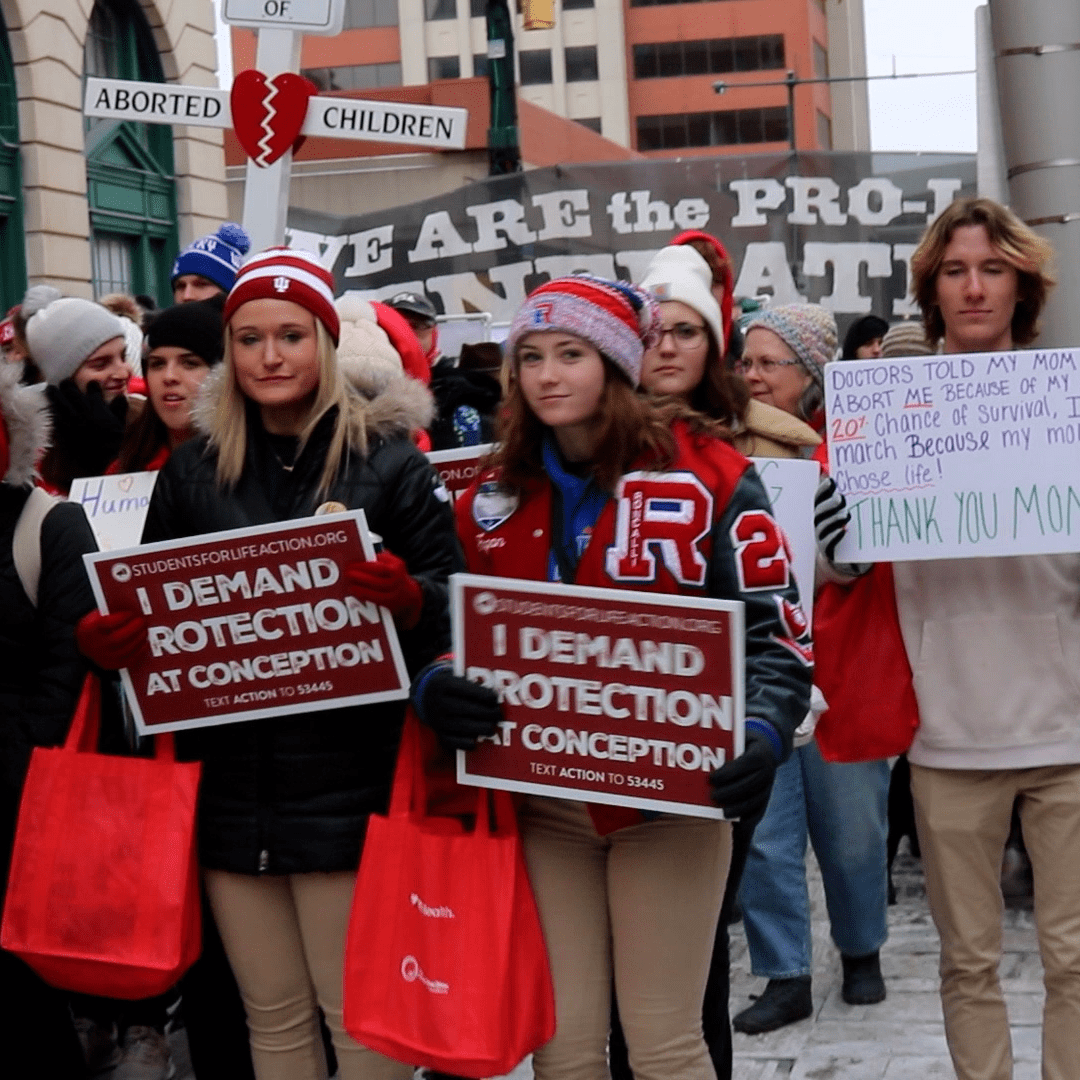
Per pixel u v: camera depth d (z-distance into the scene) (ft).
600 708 9.96
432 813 11.20
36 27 57.21
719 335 13.70
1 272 57.57
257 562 10.71
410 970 10.32
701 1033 10.64
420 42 281.13
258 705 10.88
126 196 63.72
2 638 12.02
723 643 9.64
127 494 15.15
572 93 287.69
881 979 16.75
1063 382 11.95
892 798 19.83
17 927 11.07
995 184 21.88
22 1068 12.69
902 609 12.39
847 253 31.71
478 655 10.19
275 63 17.60
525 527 10.74
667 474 10.31
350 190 95.55
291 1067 11.38
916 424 12.03
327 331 11.19
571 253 32.32
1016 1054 14.90
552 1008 10.39
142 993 11.02
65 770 11.06
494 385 22.94
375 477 11.16
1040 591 12.19
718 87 127.03
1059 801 12.13
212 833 11.14
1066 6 20.93
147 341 15.20
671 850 10.34
